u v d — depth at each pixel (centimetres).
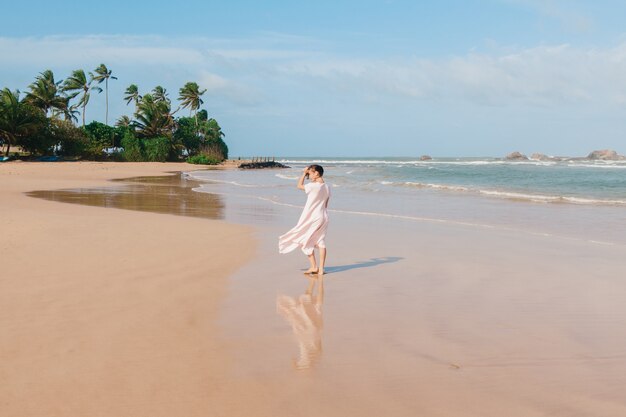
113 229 1167
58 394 379
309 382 405
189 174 5234
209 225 1294
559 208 1836
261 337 507
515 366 440
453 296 666
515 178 4256
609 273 803
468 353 469
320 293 678
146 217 1432
